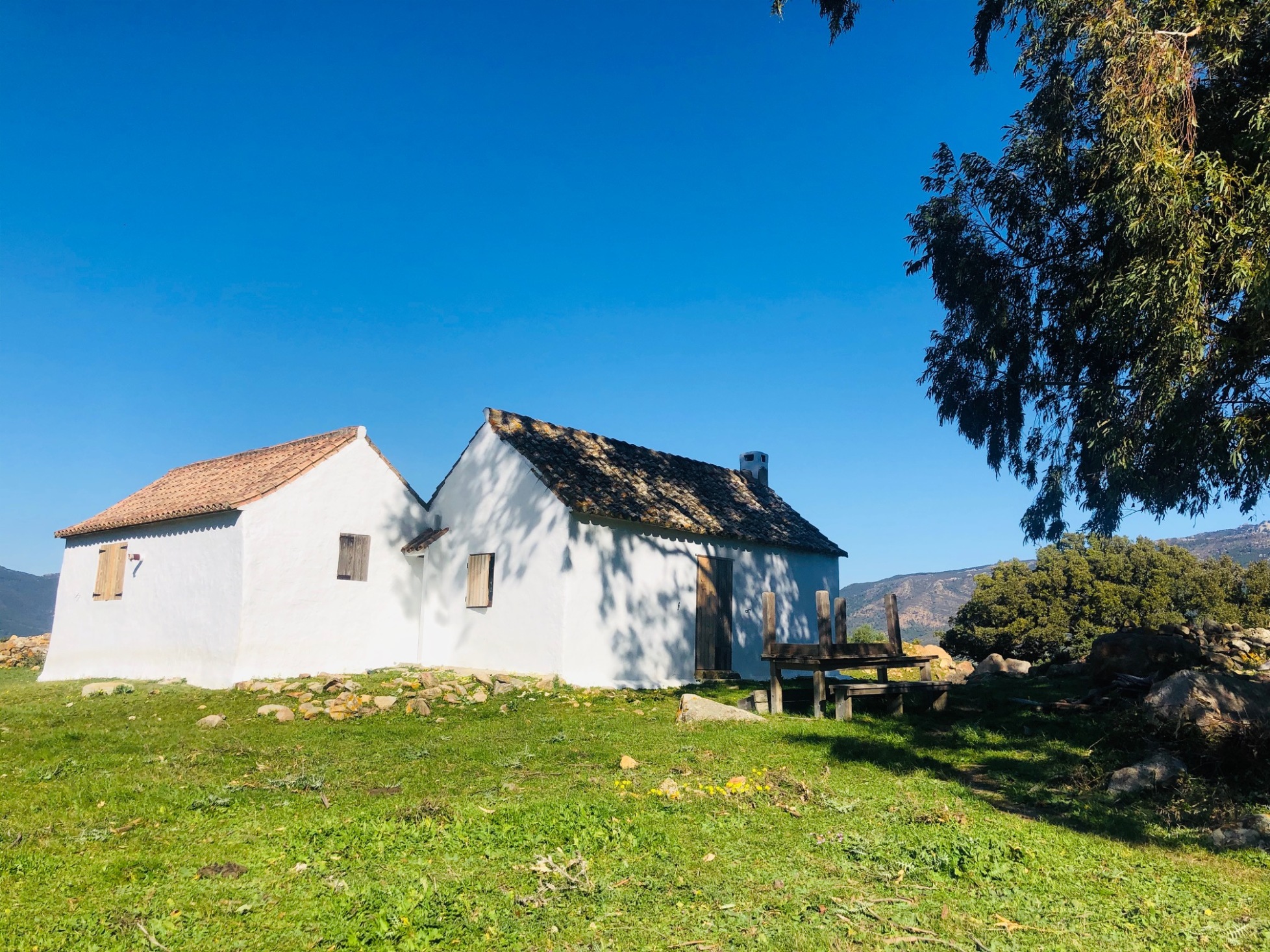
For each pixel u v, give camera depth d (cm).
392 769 928
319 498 1775
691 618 1962
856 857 633
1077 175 1210
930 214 1395
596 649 1733
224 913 505
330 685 1515
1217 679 1055
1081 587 3672
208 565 1703
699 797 791
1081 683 1585
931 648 2372
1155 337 1022
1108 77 1027
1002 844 652
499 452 1905
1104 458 1097
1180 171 969
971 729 1189
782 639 2230
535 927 494
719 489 2361
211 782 849
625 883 568
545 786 846
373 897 523
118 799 767
